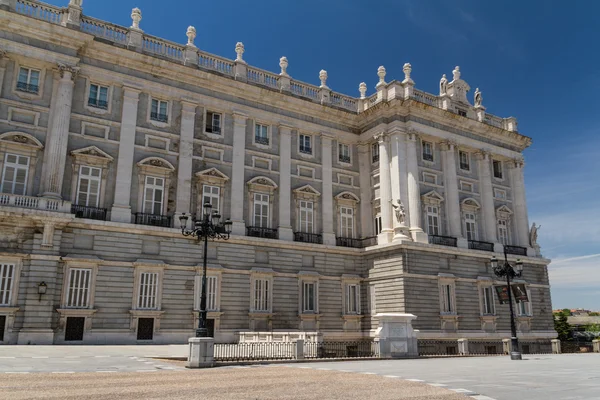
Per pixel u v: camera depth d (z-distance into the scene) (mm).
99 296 31875
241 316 36656
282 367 20953
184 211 36125
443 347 39625
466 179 48062
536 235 51781
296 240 40969
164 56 37656
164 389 13375
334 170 44750
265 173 40812
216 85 39406
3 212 28828
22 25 31672
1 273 29078
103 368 19031
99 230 32594
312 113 44281
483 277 45062
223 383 14859
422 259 41406
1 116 31109
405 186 42812
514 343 29109
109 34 35688
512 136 52031
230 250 37312
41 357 22250
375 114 45219
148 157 35500
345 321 41750
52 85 32906
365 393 13078
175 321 34094
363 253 43750
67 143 32688
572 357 32344
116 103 35375
